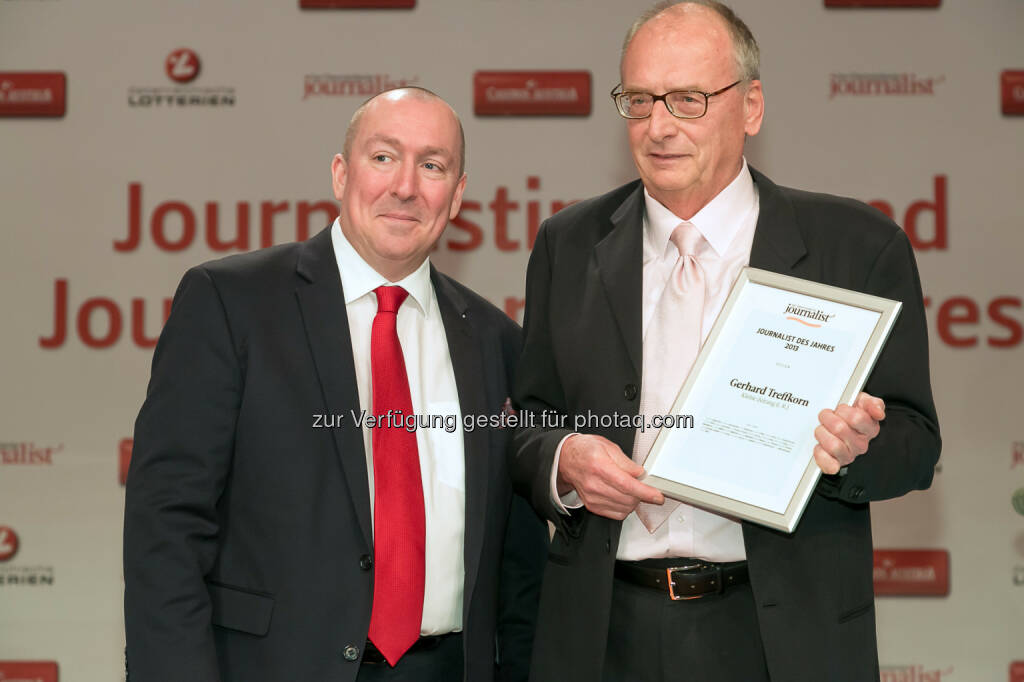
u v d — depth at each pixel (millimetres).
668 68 1725
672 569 1699
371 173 1879
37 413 4199
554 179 4266
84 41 4227
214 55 4238
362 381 1915
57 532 4180
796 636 1620
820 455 1528
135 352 4223
